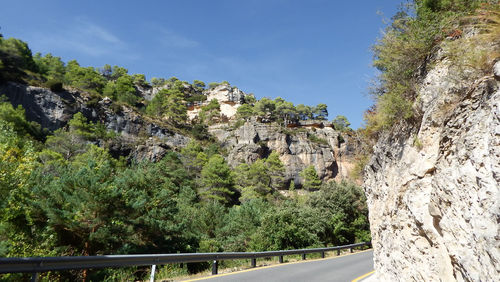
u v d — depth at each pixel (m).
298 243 23.67
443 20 6.54
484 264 3.74
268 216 23.95
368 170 10.33
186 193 39.44
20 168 13.49
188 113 128.88
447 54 5.96
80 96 75.00
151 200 18.50
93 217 14.26
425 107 6.57
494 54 4.68
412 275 6.14
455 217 4.62
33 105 63.94
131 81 126.56
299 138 97.50
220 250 21.09
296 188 87.88
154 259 7.98
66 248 13.38
